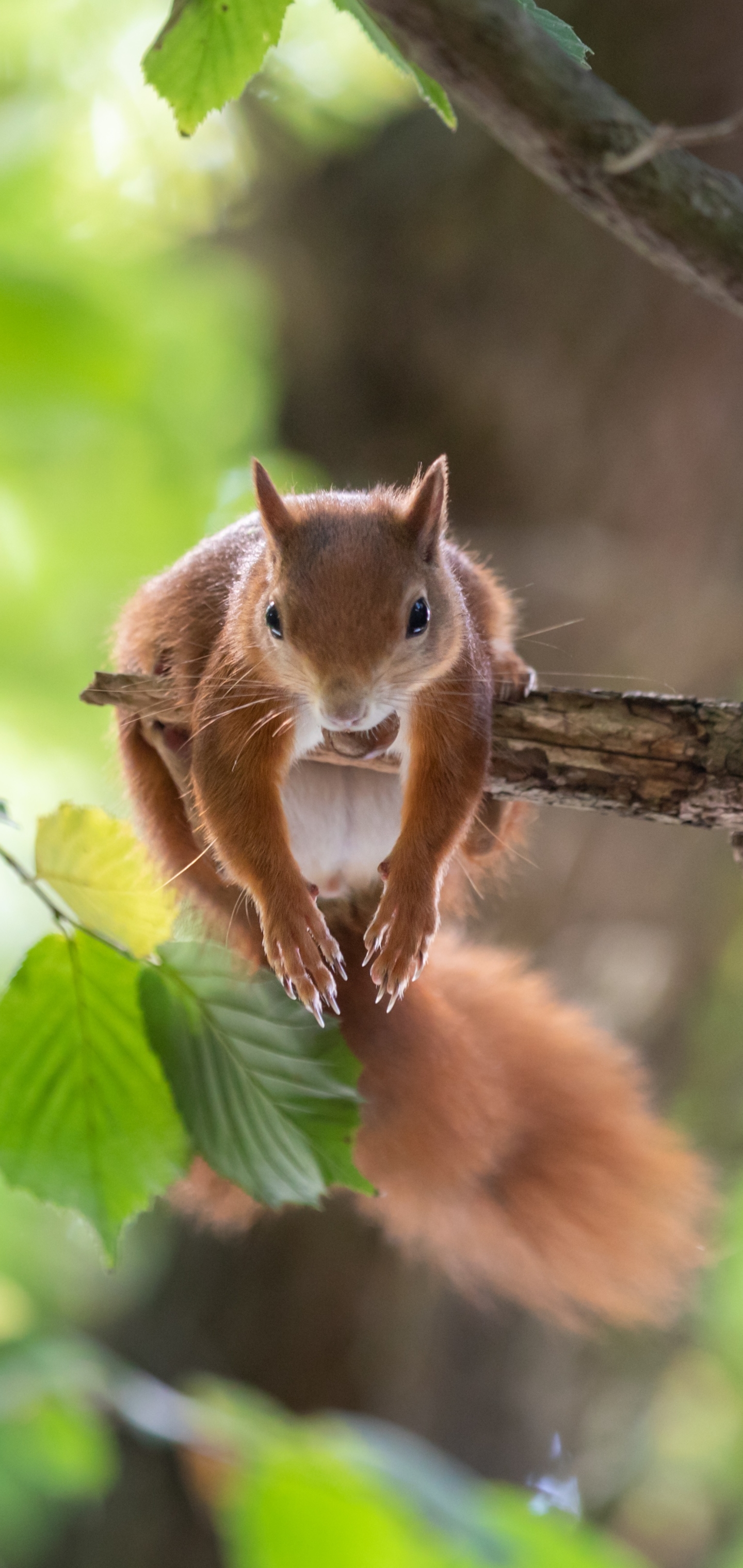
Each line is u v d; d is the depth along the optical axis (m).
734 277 3.20
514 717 3.29
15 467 4.10
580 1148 3.34
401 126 4.00
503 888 3.38
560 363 3.68
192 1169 3.30
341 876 3.32
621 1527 3.95
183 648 3.31
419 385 3.82
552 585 3.59
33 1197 3.21
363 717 3.25
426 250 3.79
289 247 3.92
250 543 3.31
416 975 3.26
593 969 3.54
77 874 3.21
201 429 4.20
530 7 3.20
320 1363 3.54
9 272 3.31
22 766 4.96
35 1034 3.21
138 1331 3.69
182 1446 3.26
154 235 4.34
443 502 3.28
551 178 3.19
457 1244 3.34
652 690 3.57
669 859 3.61
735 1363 4.31
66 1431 3.34
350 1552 3.24
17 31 4.11
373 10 3.18
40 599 4.64
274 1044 3.21
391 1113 3.31
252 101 4.08
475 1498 3.25
